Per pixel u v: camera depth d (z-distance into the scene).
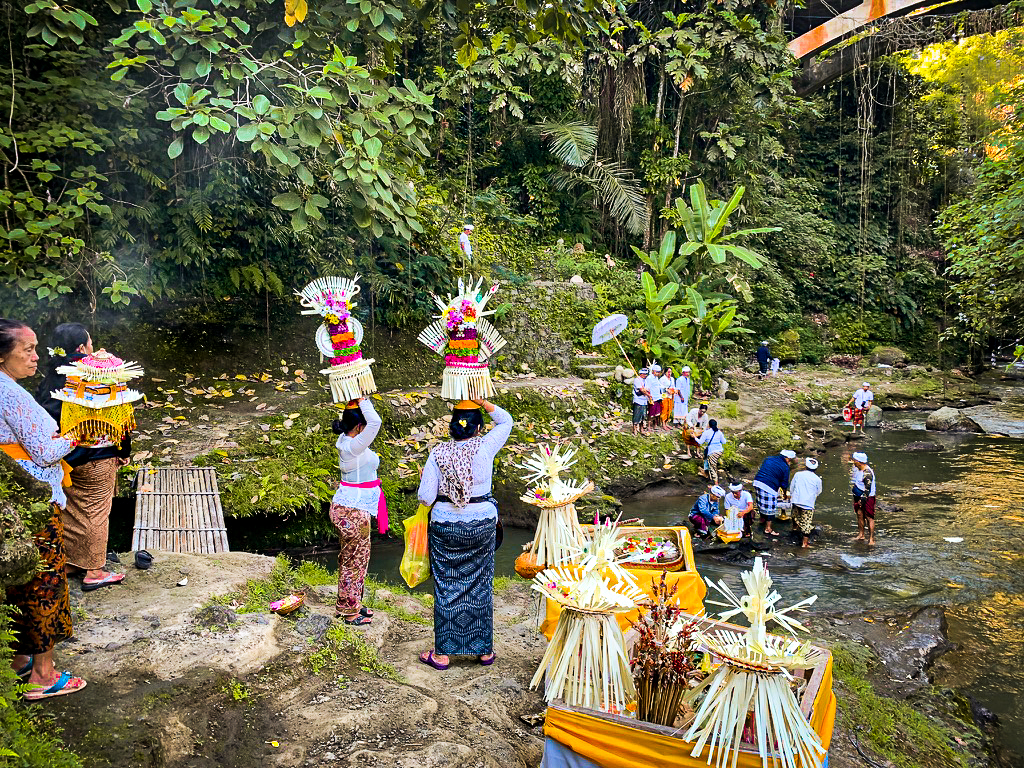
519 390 13.51
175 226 10.21
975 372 26.28
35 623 3.27
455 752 3.40
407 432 11.01
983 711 6.16
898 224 27.25
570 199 20.05
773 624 7.26
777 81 19.75
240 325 11.08
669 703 3.19
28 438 3.31
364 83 8.09
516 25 5.66
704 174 20.80
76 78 8.69
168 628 3.98
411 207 9.10
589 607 3.37
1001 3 21.80
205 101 9.41
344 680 3.99
